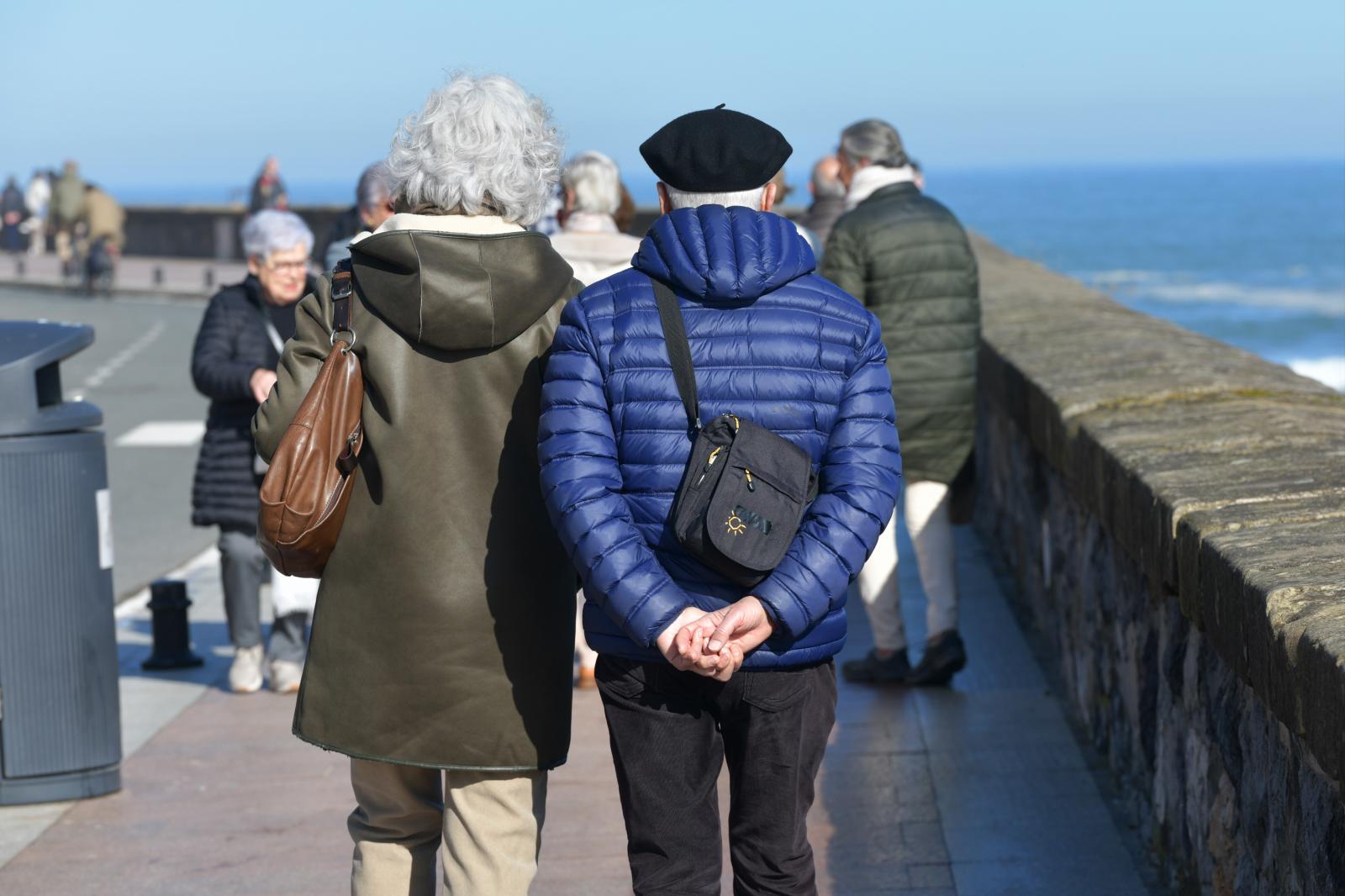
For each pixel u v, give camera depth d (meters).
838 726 8.52
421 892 4.67
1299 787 4.28
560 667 4.46
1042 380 8.83
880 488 4.09
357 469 4.39
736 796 4.36
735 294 4.10
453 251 4.29
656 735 4.21
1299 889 4.29
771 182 4.52
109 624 7.64
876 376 4.22
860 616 11.52
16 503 7.32
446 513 4.33
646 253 4.23
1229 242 159.50
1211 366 8.38
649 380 4.10
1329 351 65.38
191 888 6.47
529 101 4.54
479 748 4.31
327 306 4.47
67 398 7.82
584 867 6.59
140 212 69.06
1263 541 4.62
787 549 4.00
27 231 74.75
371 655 4.32
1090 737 8.03
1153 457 6.06
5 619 7.37
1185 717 5.80
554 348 4.25
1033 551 10.74
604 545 3.97
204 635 11.43
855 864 6.52
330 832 7.11
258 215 9.16
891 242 9.05
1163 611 6.19
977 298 9.31
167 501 17.66
